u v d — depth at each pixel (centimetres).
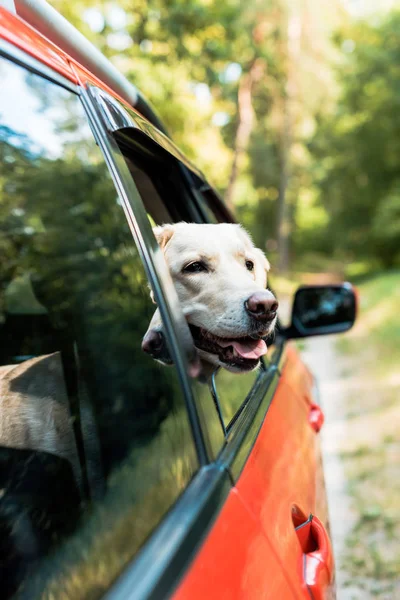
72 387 136
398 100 2770
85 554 105
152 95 1445
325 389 885
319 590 142
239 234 252
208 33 1593
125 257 147
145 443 119
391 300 1648
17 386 135
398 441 616
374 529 440
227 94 2525
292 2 2636
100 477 120
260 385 219
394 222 2778
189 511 109
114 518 110
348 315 332
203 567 100
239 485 130
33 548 110
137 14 1383
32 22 155
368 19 3262
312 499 189
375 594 359
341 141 3062
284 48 2781
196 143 2330
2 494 116
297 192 4081
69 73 144
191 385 127
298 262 4200
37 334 150
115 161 146
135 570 93
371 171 3023
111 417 129
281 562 129
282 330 343
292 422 218
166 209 259
